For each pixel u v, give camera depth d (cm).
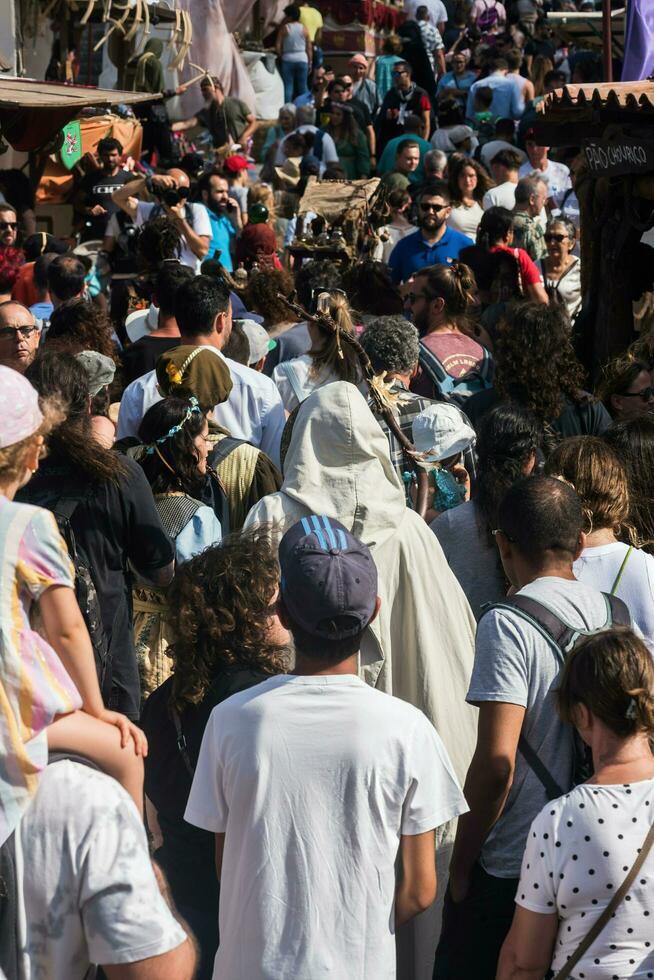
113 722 412
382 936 434
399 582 624
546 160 2227
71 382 664
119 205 1855
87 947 349
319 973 424
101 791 355
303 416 641
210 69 2916
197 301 891
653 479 711
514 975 461
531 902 454
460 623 633
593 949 441
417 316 1077
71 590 411
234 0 3030
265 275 1209
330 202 1745
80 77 2497
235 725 444
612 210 1216
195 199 1853
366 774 434
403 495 643
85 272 1285
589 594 542
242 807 438
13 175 1970
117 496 667
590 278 1274
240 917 435
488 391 953
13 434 371
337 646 447
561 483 562
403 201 1898
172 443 746
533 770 523
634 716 452
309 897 429
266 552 563
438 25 3803
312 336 948
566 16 2478
